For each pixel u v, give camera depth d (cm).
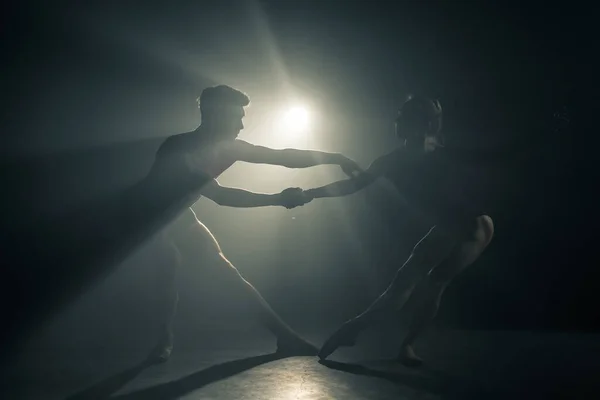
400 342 467
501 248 719
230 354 408
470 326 570
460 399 268
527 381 306
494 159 384
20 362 377
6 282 356
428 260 381
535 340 464
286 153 370
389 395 276
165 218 352
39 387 304
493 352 404
